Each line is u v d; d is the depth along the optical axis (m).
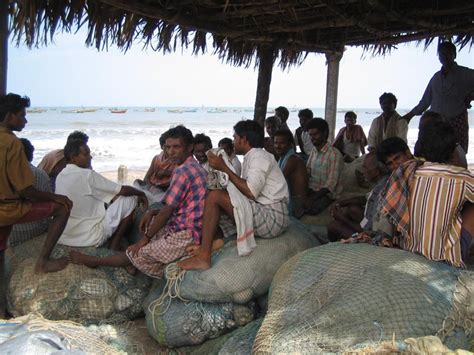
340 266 2.92
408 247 3.10
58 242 4.11
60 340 2.47
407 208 3.06
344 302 2.65
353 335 2.48
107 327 3.41
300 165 5.41
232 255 3.58
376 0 4.84
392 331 2.46
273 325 2.72
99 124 42.56
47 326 2.65
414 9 5.45
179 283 3.53
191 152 4.00
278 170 3.90
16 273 3.83
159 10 5.09
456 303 2.61
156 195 5.30
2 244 3.63
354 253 3.01
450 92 5.57
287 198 3.87
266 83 7.18
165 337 3.48
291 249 3.75
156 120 51.69
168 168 5.56
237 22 6.08
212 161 3.66
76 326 2.80
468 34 6.19
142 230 4.05
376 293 2.64
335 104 8.80
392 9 5.22
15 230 4.17
